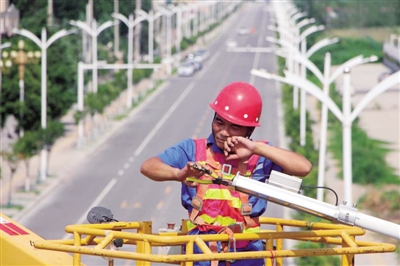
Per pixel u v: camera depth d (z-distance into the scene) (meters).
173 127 77.88
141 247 7.46
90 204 49.78
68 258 7.21
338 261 32.50
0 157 61.31
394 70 108.88
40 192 52.69
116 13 103.69
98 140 70.69
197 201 7.00
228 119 7.00
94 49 75.56
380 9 125.19
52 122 56.47
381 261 35.56
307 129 69.88
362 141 67.88
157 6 129.88
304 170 6.76
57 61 66.00
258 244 7.14
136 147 68.62
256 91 7.16
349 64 43.41
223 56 138.50
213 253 6.27
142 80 108.12
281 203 6.36
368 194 51.16
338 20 127.38
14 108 60.41
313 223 7.61
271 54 138.75
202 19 180.25
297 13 117.81
